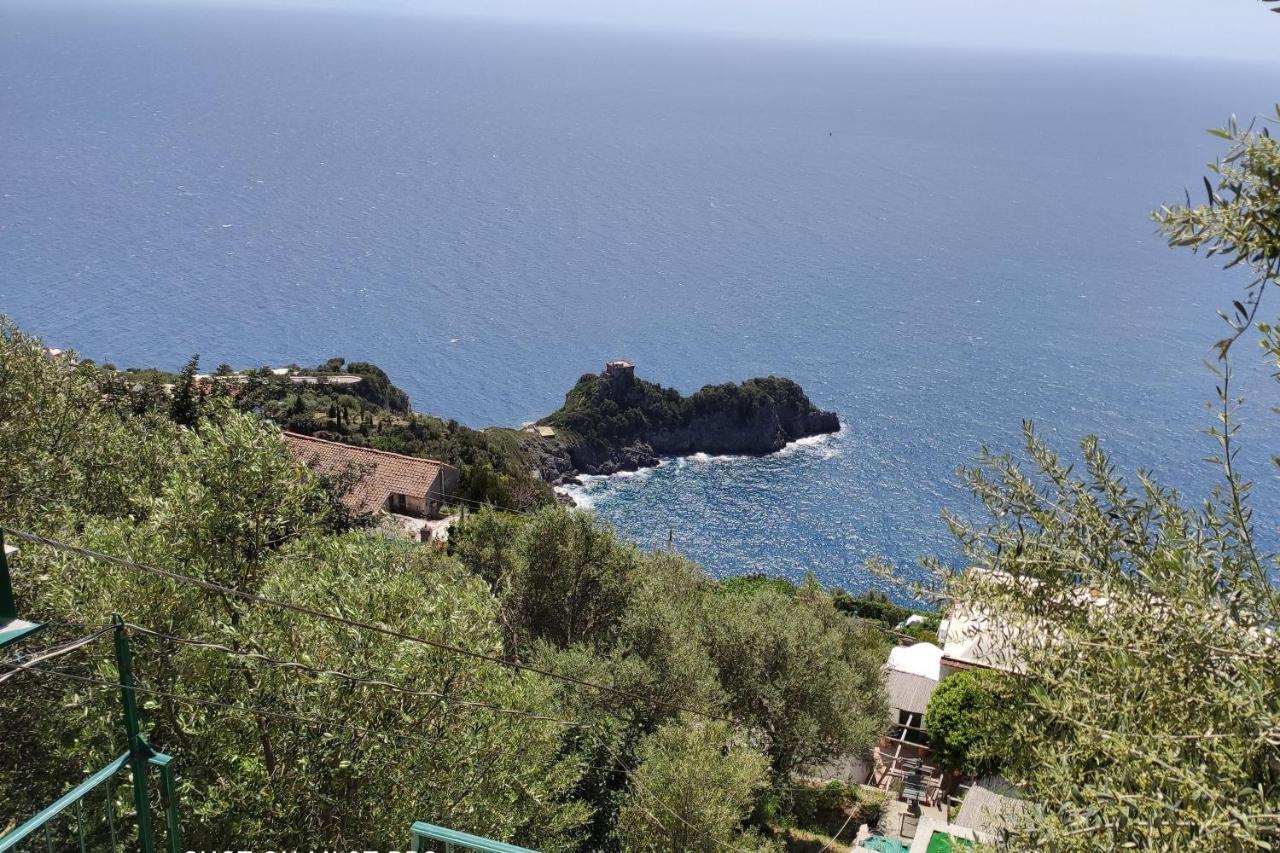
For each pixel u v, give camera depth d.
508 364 149.00
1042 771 5.93
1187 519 5.84
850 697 20.50
